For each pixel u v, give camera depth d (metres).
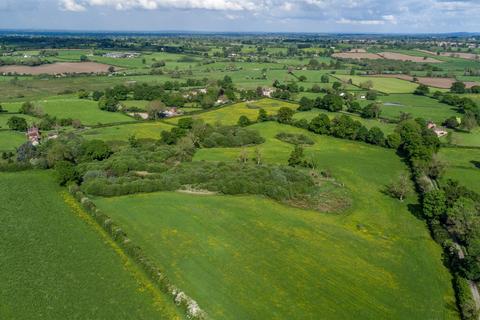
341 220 86.94
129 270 65.56
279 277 65.69
